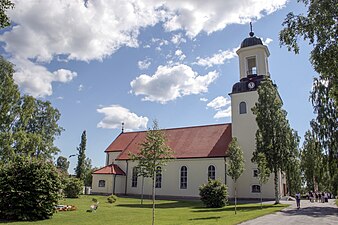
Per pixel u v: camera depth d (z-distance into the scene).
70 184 40.78
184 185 41.88
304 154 50.12
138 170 16.45
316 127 34.41
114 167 47.94
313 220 18.12
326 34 8.79
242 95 42.00
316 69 9.52
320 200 42.19
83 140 71.88
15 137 37.44
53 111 53.66
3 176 18.39
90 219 18.94
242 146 40.22
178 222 17.12
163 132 16.55
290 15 9.47
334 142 32.62
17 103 39.59
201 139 44.88
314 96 34.44
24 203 18.09
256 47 42.62
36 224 16.44
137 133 54.91
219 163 39.94
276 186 31.72
